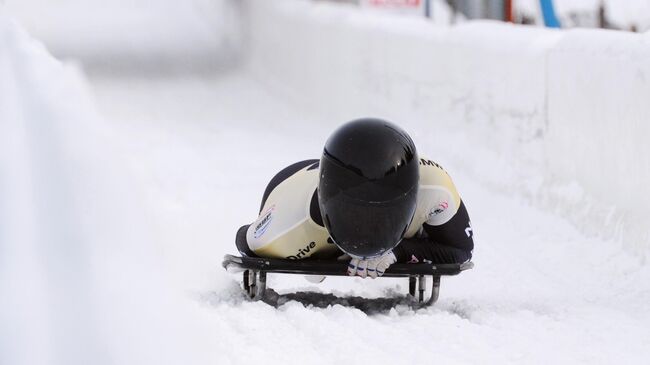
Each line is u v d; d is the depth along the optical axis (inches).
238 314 674.8
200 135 1865.2
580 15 1950.1
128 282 535.5
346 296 807.7
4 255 555.5
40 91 1171.3
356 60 1985.7
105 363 421.4
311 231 715.4
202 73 3100.4
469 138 1432.1
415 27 1702.8
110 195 730.8
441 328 677.9
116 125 2000.5
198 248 930.7
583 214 1051.9
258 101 2445.9
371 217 661.3
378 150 660.7
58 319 466.3
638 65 954.7
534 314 741.9
